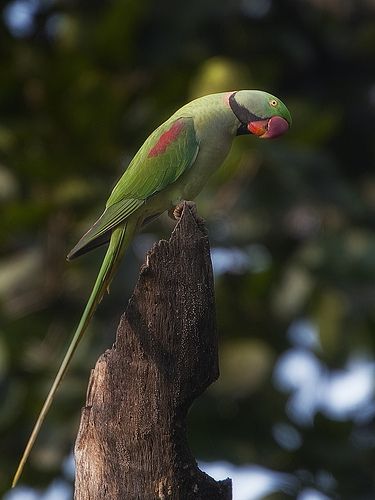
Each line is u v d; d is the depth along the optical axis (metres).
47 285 12.60
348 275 13.10
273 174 12.86
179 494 6.96
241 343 13.14
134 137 12.84
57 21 13.88
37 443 12.66
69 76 12.62
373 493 12.89
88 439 7.06
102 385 7.08
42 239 12.51
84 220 12.30
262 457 12.66
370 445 13.59
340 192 12.78
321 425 13.05
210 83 12.93
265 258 13.51
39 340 12.62
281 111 8.32
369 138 14.66
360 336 13.63
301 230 13.73
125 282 11.98
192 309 7.14
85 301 12.55
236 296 13.55
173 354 7.10
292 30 14.34
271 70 13.85
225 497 7.02
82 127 12.63
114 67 13.20
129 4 12.59
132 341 7.09
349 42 14.62
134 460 6.99
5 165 12.63
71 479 12.91
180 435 7.05
